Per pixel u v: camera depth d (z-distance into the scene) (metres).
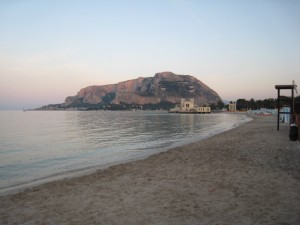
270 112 116.50
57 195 9.58
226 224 6.54
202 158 15.52
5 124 77.62
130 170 13.38
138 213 7.48
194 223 6.68
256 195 8.52
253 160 14.13
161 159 16.14
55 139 36.94
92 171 14.45
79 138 37.94
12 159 21.34
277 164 12.93
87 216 7.45
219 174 11.38
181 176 11.40
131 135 41.47
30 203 8.83
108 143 31.44
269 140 22.39
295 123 22.69
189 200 8.32
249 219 6.75
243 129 38.50
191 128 55.34
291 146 18.48
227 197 8.45
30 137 39.97
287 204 7.68
